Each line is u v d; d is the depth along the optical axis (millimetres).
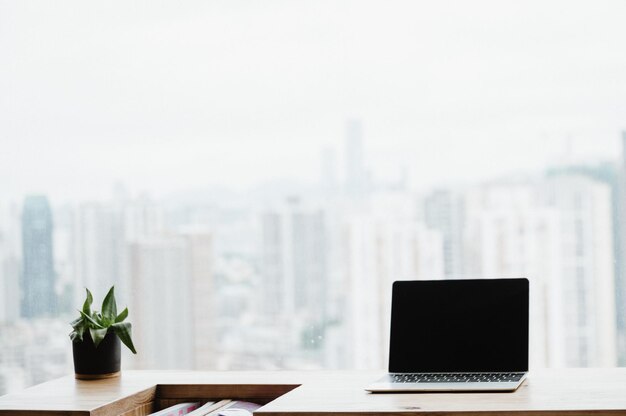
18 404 1966
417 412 1667
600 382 1937
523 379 1981
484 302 2146
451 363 2121
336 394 1912
